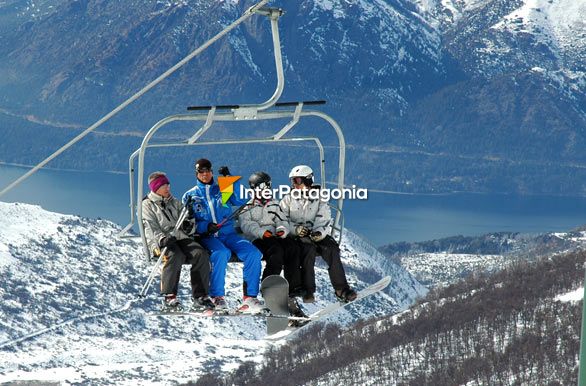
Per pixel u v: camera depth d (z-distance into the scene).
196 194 23.97
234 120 22.94
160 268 23.58
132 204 23.77
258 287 23.88
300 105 23.19
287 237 24.50
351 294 24.53
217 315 23.31
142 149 22.58
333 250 24.58
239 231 24.67
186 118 22.56
